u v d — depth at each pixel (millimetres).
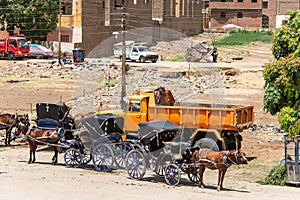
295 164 39938
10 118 52531
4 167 42625
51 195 32688
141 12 144625
